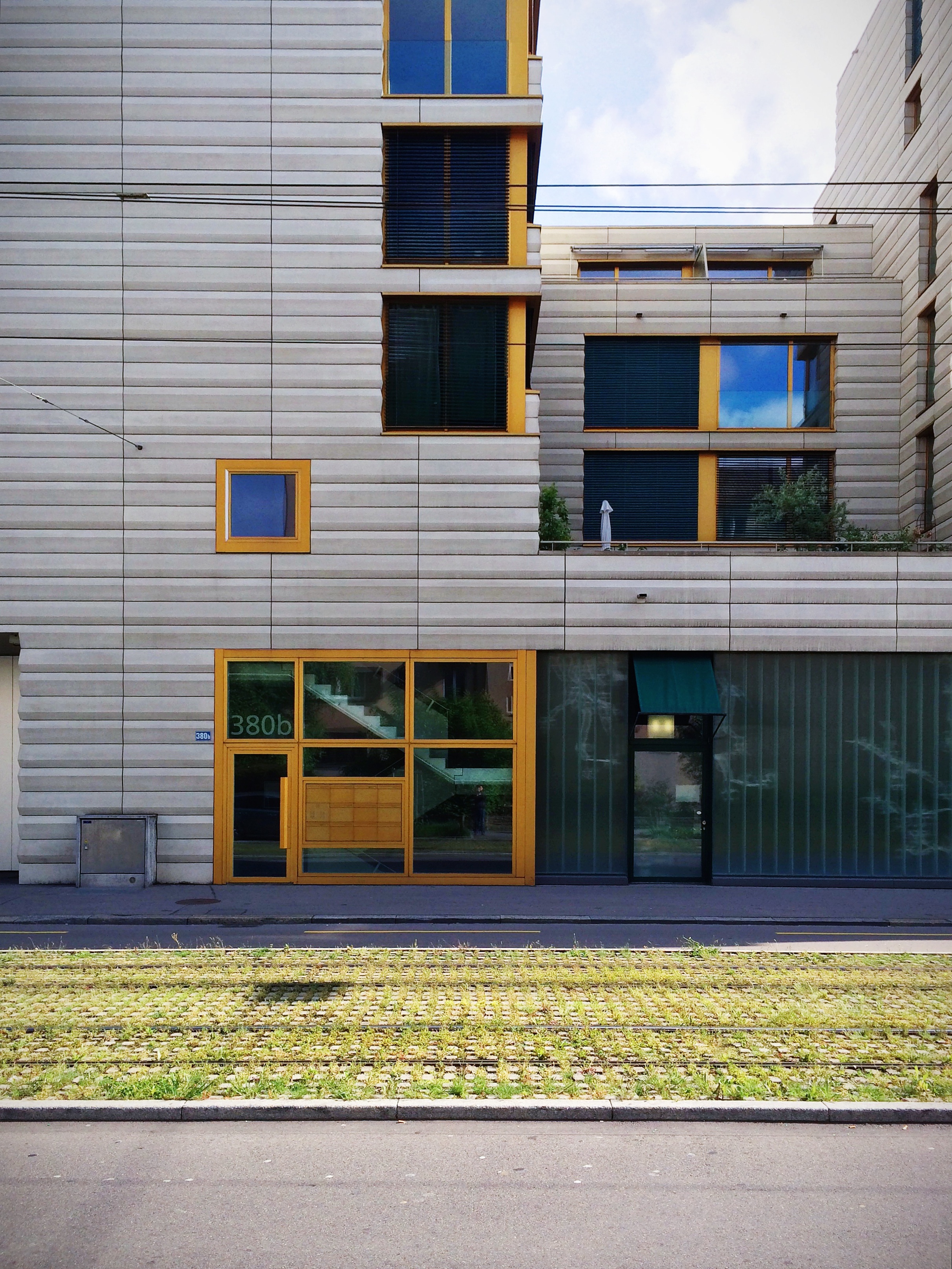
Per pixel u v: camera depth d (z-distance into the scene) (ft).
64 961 35.40
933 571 54.24
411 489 54.13
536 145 56.85
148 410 54.13
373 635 53.72
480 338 55.36
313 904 47.67
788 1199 18.60
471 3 55.36
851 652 54.44
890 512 78.64
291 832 53.26
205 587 53.88
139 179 54.24
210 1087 23.08
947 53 69.05
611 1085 23.36
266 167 54.49
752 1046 26.20
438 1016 28.48
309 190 54.54
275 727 53.72
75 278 54.08
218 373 54.24
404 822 53.42
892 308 78.89
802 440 79.30
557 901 49.14
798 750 54.70
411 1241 17.04
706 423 79.56
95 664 53.67
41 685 53.62
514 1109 22.20
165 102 54.29
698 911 46.85
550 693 55.01
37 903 47.98
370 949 37.52
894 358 78.74
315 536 54.03
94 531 53.98
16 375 54.03
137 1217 17.88
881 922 44.75
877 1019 28.50
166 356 54.19
